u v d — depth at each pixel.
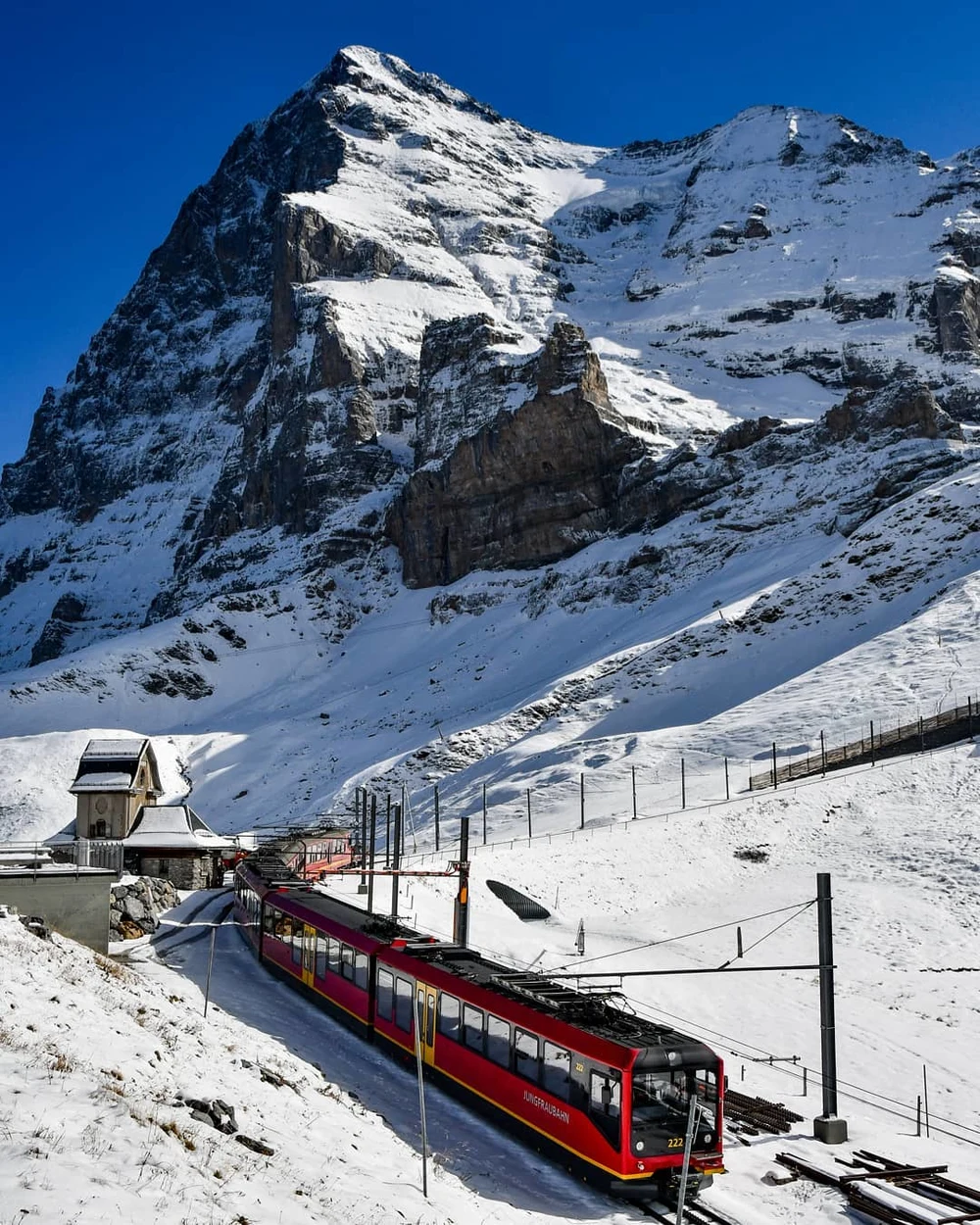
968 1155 30.19
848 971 54.91
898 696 102.75
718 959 57.78
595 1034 24.31
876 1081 40.06
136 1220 12.39
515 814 105.88
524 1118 25.56
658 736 117.19
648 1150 22.62
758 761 99.56
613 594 199.25
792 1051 43.31
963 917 61.25
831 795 83.31
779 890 69.25
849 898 65.88
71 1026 19.34
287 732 187.00
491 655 198.38
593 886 72.25
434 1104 27.64
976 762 82.31
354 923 36.88
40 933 27.41
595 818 94.31
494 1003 27.33
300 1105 21.52
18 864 39.94
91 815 70.31
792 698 114.00
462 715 170.88
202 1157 15.31
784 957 57.66
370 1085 28.67
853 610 138.25
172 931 48.19
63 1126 14.31
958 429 198.62
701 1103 23.34
